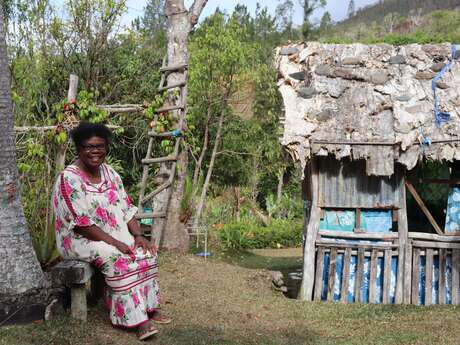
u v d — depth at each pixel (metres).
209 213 13.05
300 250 11.07
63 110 6.27
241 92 14.96
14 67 6.89
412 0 46.75
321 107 6.30
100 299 4.73
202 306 5.27
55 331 3.97
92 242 4.17
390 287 6.16
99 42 9.82
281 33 21.03
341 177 6.30
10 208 4.08
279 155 14.66
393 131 6.04
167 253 8.07
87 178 4.30
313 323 5.06
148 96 11.23
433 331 4.78
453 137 5.93
